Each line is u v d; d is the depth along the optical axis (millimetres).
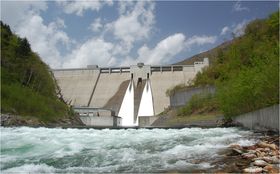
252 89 34688
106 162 15492
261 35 82625
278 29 77000
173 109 90750
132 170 13461
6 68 70062
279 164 13023
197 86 90875
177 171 12805
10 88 62406
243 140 22984
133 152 18531
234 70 76625
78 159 16406
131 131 34250
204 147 19750
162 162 14977
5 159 16484
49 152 18734
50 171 13602
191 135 28969
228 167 13039
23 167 14484
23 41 82125
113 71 138250
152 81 128875
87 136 27688
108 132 32344
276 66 29609
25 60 80000
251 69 38281
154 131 34219
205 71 99188
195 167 13422
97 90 130375
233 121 48031
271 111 27391
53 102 79500
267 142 19984
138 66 132625
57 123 69938
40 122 60250
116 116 110125
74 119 87312
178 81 125688
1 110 52875
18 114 57156
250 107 37969
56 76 138750
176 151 18469
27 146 20891
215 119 59531
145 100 122750
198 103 76125
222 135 28422
